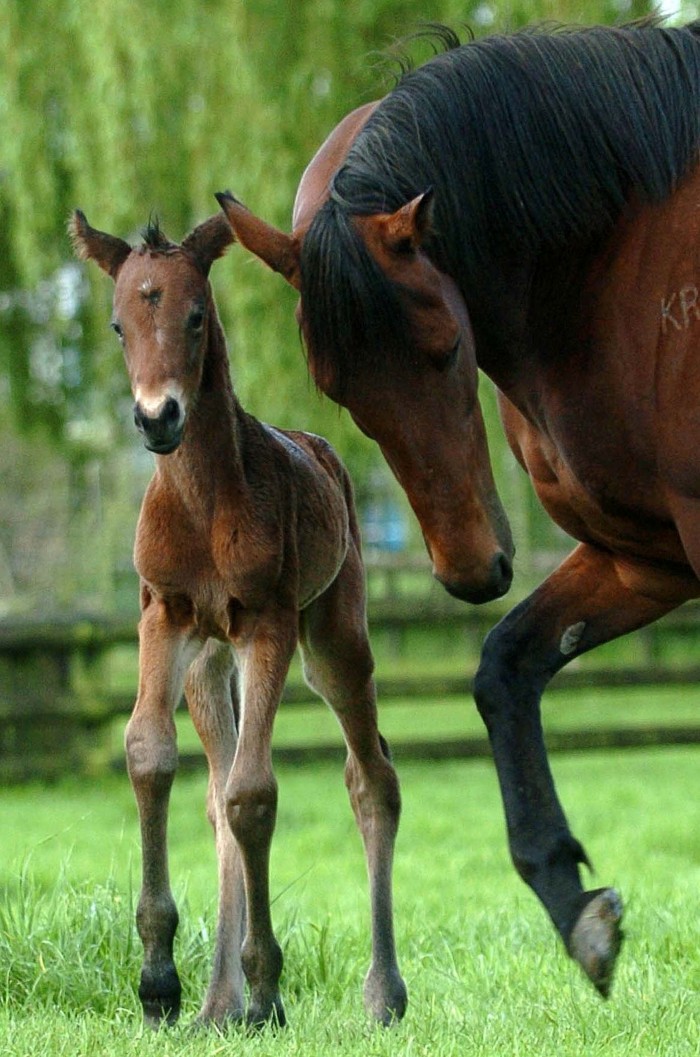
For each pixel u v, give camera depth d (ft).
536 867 23.16
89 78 79.56
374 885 26.89
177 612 25.39
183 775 71.56
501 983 27.48
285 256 22.11
